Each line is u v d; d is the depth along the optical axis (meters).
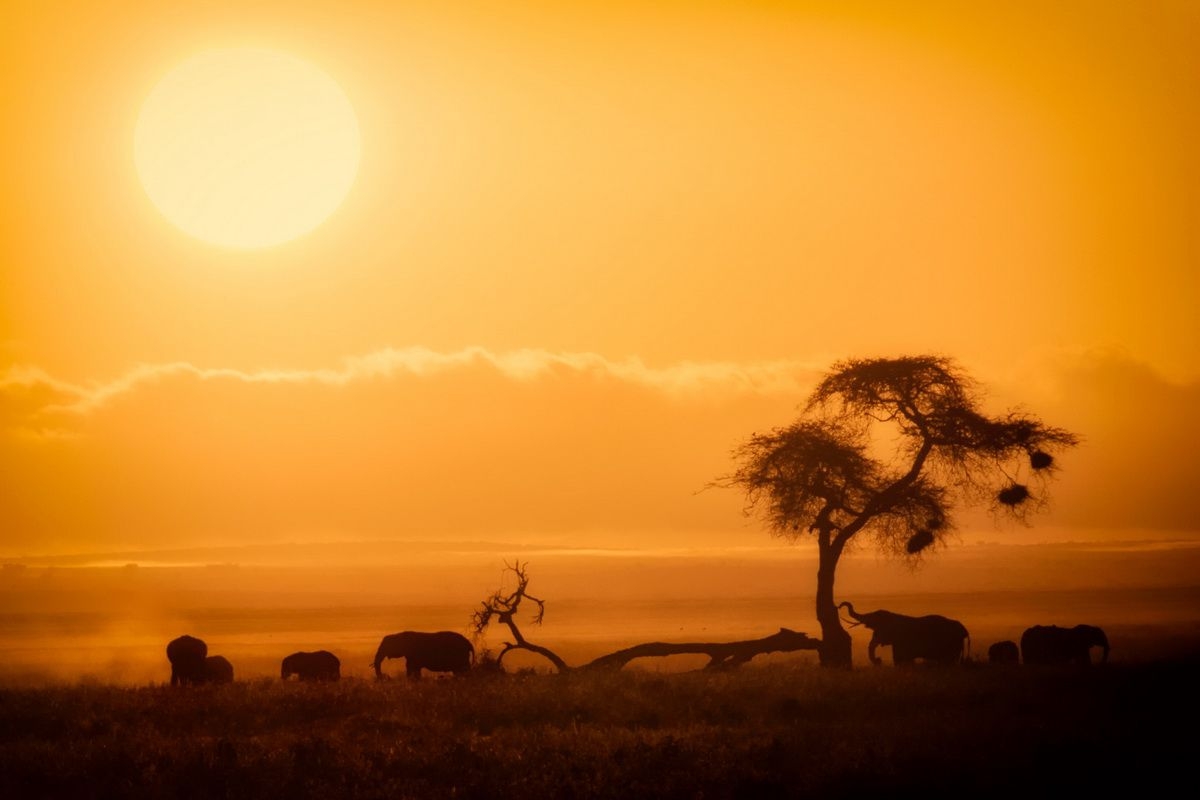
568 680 72.75
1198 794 41.75
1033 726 53.38
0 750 52.00
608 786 43.75
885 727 54.66
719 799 42.56
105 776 47.12
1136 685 66.00
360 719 59.84
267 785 44.88
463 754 48.81
